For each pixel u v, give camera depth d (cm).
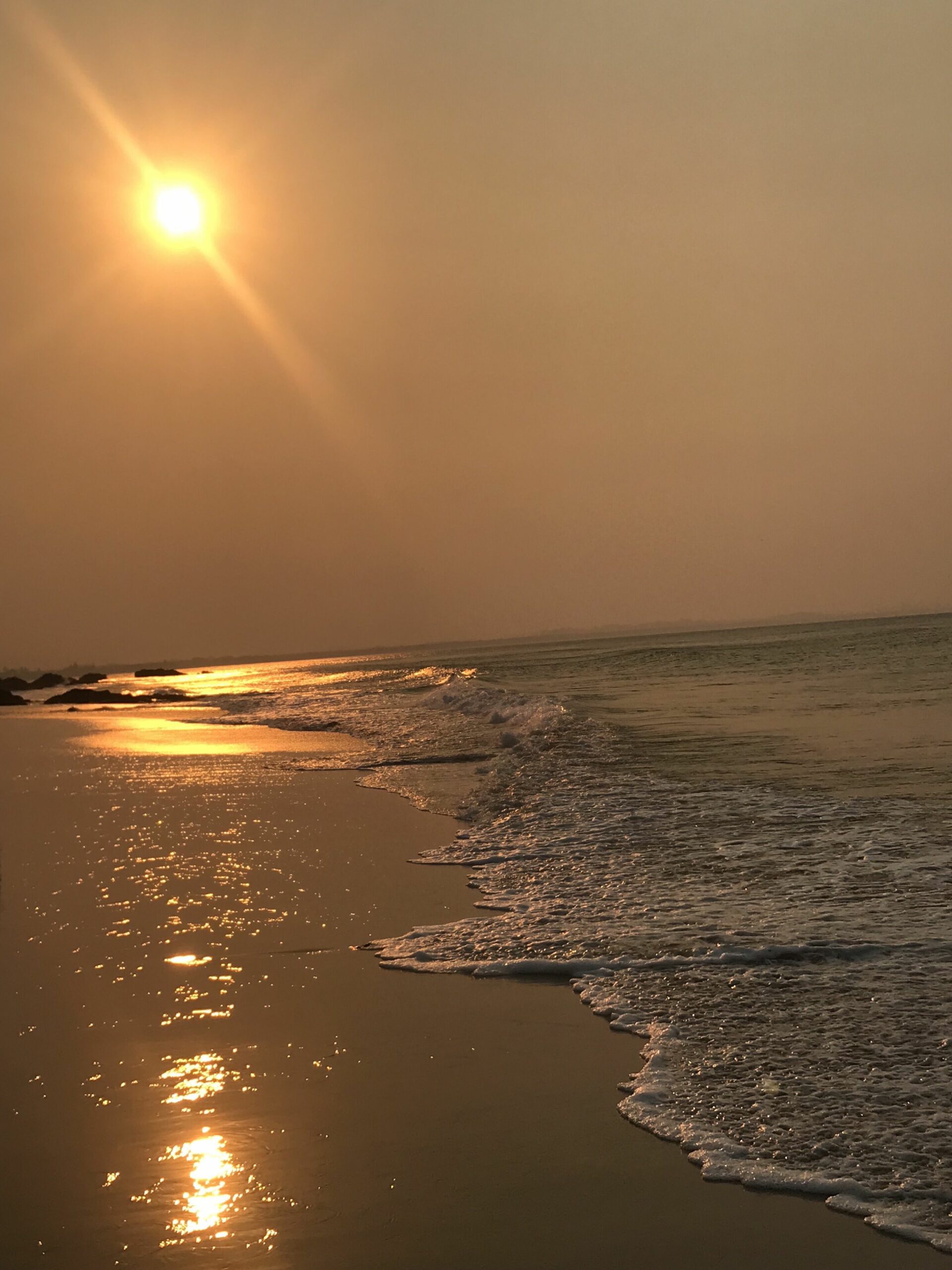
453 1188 359
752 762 1323
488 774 1430
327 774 1538
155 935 678
